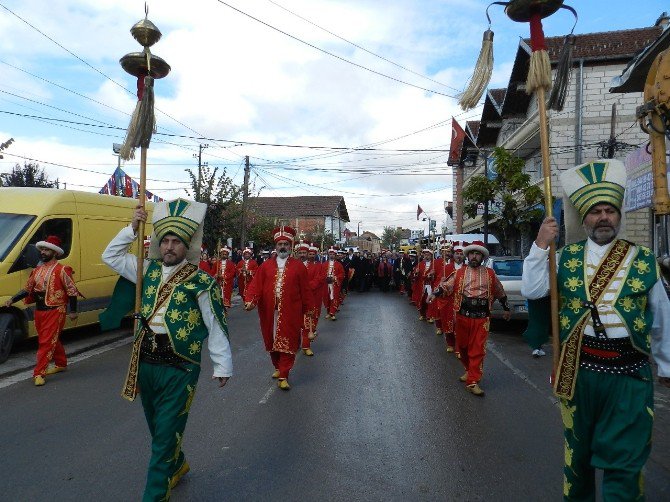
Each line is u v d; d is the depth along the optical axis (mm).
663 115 4105
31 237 9594
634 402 3066
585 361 3166
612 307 3121
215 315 3840
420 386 7676
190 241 3898
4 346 8734
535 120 20438
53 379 7895
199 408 6438
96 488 4273
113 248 3934
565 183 3447
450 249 12562
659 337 3207
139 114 3955
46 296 7617
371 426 5859
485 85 3646
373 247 106062
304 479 4473
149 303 3758
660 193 4117
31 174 25297
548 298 3480
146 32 3986
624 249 3232
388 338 12062
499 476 4574
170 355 3713
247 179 30516
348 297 24438
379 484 4398
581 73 18703
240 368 8719
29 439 5371
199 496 4148
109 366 8805
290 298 7430
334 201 65438
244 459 4883
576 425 3240
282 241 7461
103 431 5609
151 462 3586
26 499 4082
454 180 42594
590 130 19547
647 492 4293
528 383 7910
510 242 29500
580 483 3328
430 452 5113
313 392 7230
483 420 6113
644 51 8930
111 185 21047
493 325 13836
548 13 3512
